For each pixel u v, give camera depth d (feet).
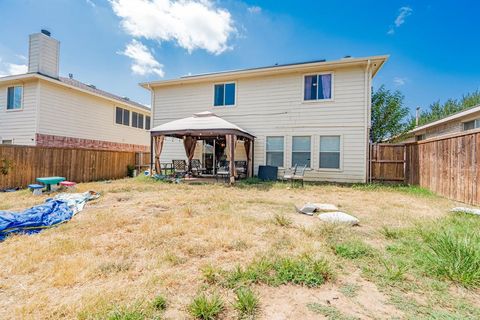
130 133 56.44
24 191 23.72
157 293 6.59
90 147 45.93
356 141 32.58
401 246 9.70
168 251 9.37
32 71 37.86
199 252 9.34
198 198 20.58
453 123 37.93
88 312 5.72
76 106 43.24
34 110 37.24
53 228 12.25
